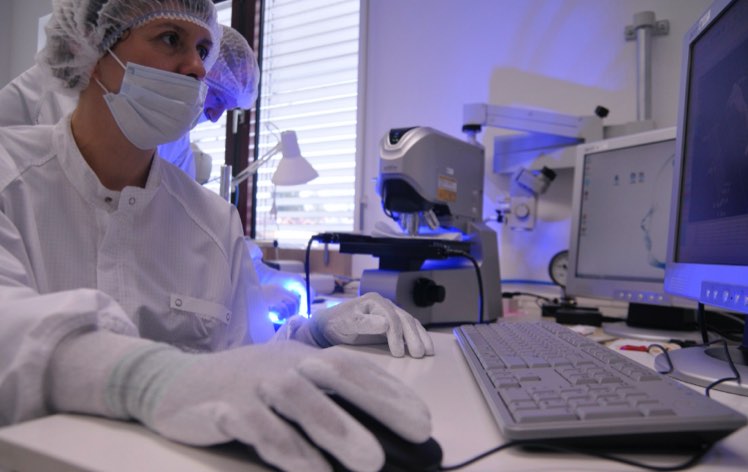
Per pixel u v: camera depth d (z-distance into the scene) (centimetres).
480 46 221
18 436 36
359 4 258
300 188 280
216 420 32
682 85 86
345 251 125
